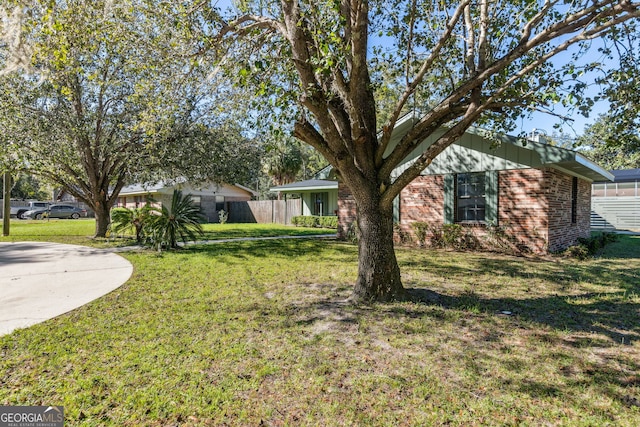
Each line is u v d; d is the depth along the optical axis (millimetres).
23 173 13805
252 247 10953
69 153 11664
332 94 4422
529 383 2801
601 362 3168
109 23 5016
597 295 5406
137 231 11758
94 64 10016
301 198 24125
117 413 2420
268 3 5352
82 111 11570
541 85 4461
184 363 3117
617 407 2496
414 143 5109
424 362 3141
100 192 13531
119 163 13039
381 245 4988
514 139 9070
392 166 5020
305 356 3256
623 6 3586
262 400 2578
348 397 2609
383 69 6121
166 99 5930
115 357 3225
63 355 3256
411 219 11570
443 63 5809
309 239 13492
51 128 10859
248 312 4504
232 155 14414
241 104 6316
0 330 3863
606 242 12281
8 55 4219
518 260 8586
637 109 4395
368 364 3104
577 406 2508
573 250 8930
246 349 3398
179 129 11734
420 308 4609
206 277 6602
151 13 4965
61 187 13914
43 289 5688
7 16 3994
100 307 4715
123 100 11578
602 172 10883
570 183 11141
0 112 10344
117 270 7254
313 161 37688
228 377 2883
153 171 13539
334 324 4055
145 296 5273
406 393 2662
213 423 2326
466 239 10398
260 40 5277
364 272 5008
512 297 5289
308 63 4117
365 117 5023
